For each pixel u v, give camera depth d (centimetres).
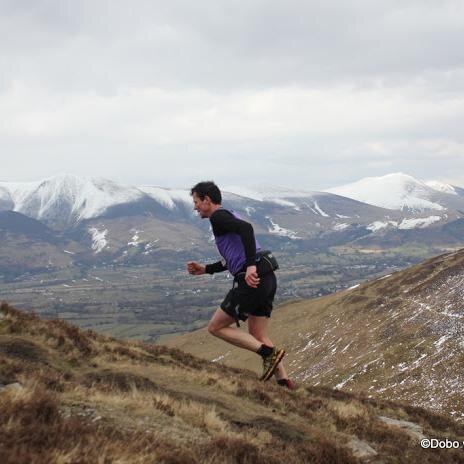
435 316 10988
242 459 719
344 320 13550
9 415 612
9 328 1420
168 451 631
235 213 830
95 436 609
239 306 820
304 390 1764
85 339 1579
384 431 1245
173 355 1919
